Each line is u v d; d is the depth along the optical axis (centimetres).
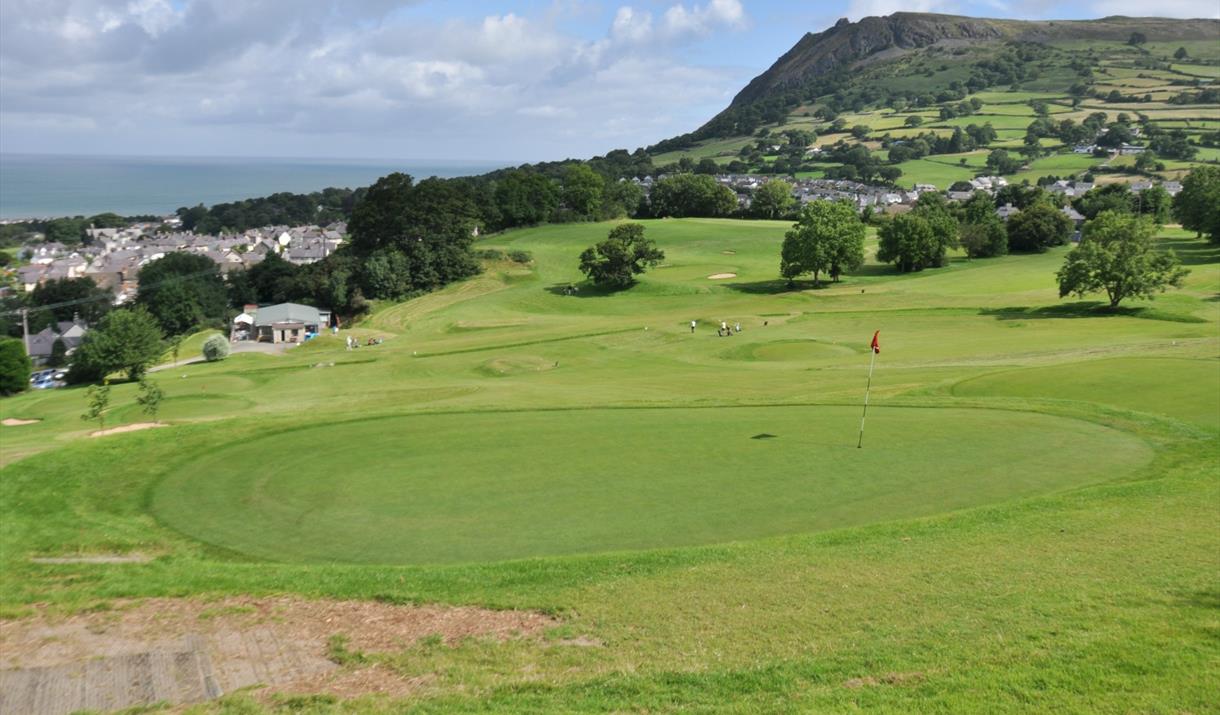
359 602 1727
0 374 7831
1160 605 1551
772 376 5416
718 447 2911
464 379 6366
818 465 2686
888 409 3497
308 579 1836
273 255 14900
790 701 1249
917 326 7806
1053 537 1992
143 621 1653
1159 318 7506
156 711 1327
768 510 2291
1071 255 8081
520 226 17612
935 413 3394
